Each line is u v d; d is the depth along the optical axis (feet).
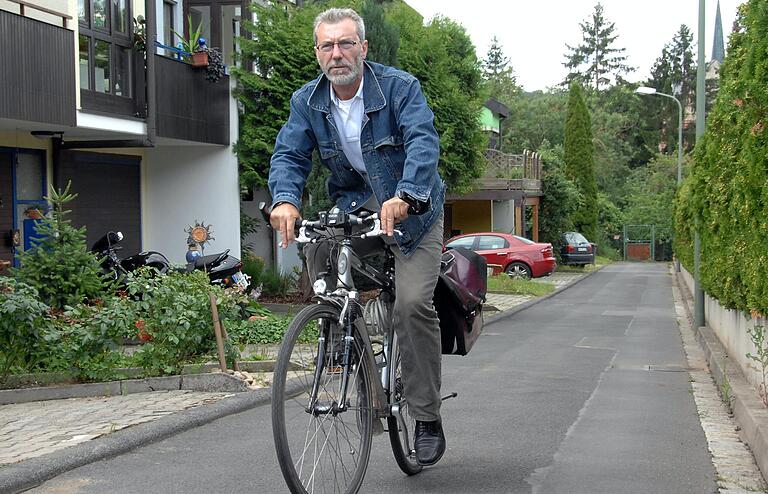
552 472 17.35
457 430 21.50
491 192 114.83
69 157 52.49
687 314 65.00
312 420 12.89
